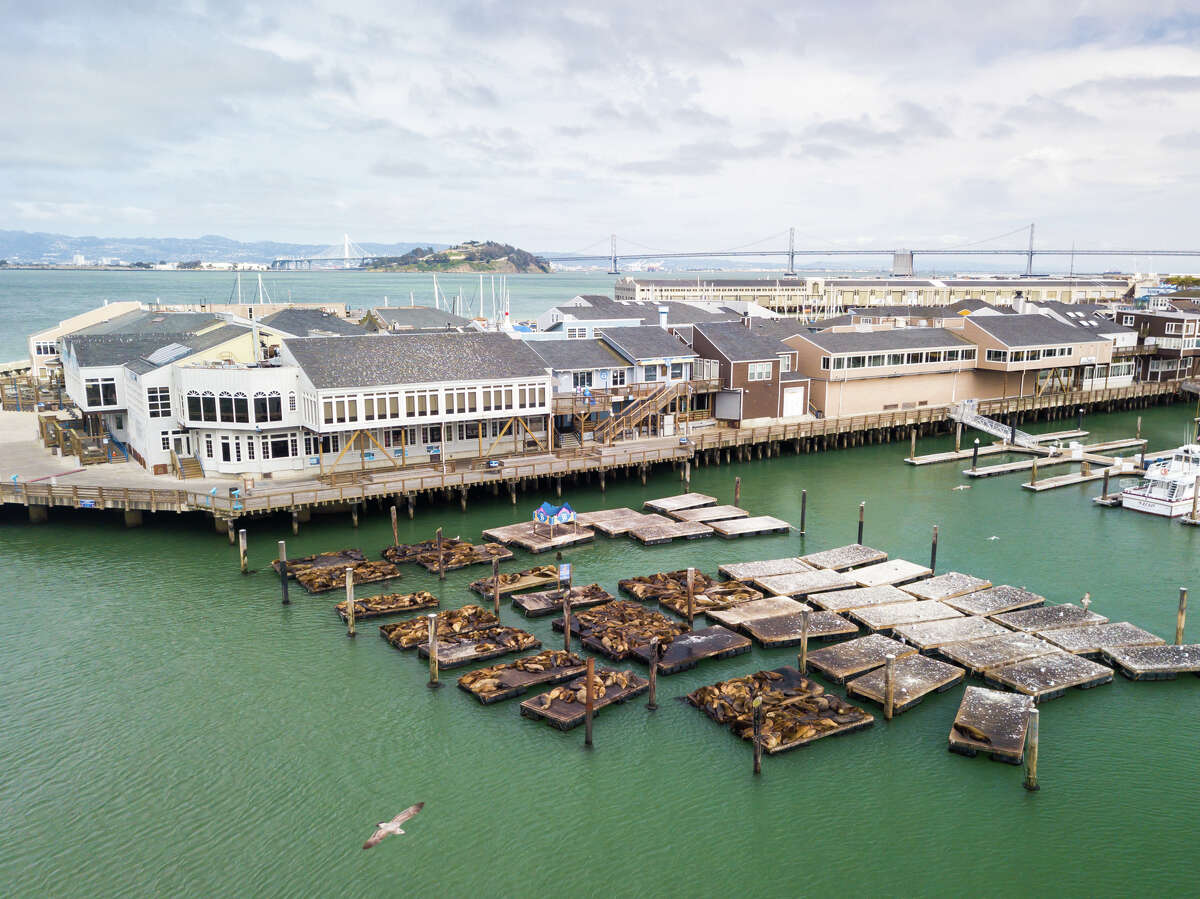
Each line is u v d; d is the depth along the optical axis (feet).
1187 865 87.04
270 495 172.86
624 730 108.78
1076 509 204.95
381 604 140.26
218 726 108.88
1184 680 120.37
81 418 224.53
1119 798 96.37
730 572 156.35
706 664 124.98
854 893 83.56
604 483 215.10
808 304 613.11
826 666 119.24
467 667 123.85
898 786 98.37
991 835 90.94
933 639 127.75
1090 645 126.21
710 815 93.81
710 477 234.58
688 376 265.13
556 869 86.12
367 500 196.13
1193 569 164.55
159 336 231.09
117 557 164.04
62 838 89.40
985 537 183.32
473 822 92.48
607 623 133.28
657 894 83.25
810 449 270.67
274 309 384.27
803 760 102.73
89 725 108.78
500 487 209.05
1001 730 104.53
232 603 143.84
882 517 197.57
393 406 193.67
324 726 109.09
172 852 87.76
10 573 155.94
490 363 210.59
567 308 325.01
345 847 88.74
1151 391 348.38
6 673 120.78
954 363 310.24
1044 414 331.57
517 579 150.92
